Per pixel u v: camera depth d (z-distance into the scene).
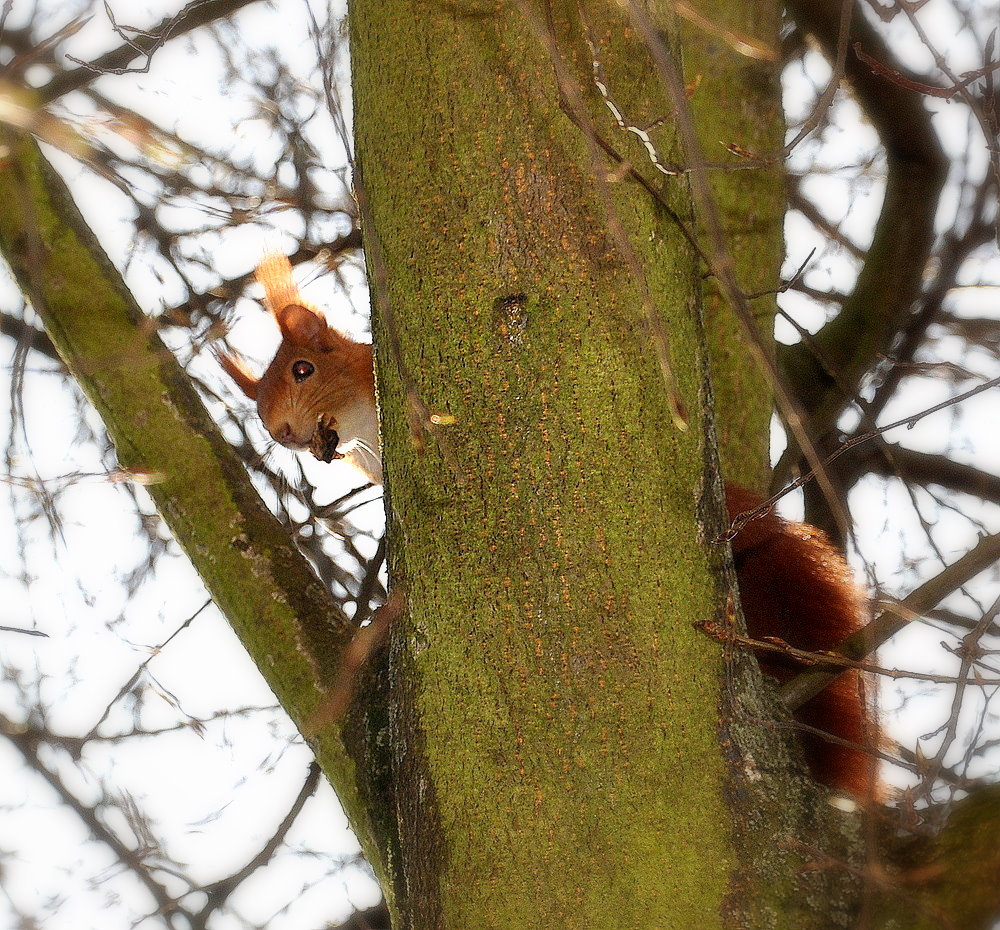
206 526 5.20
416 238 4.25
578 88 4.02
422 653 4.31
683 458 4.20
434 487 4.27
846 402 7.97
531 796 4.08
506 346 4.16
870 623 4.51
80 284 5.41
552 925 3.99
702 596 4.18
